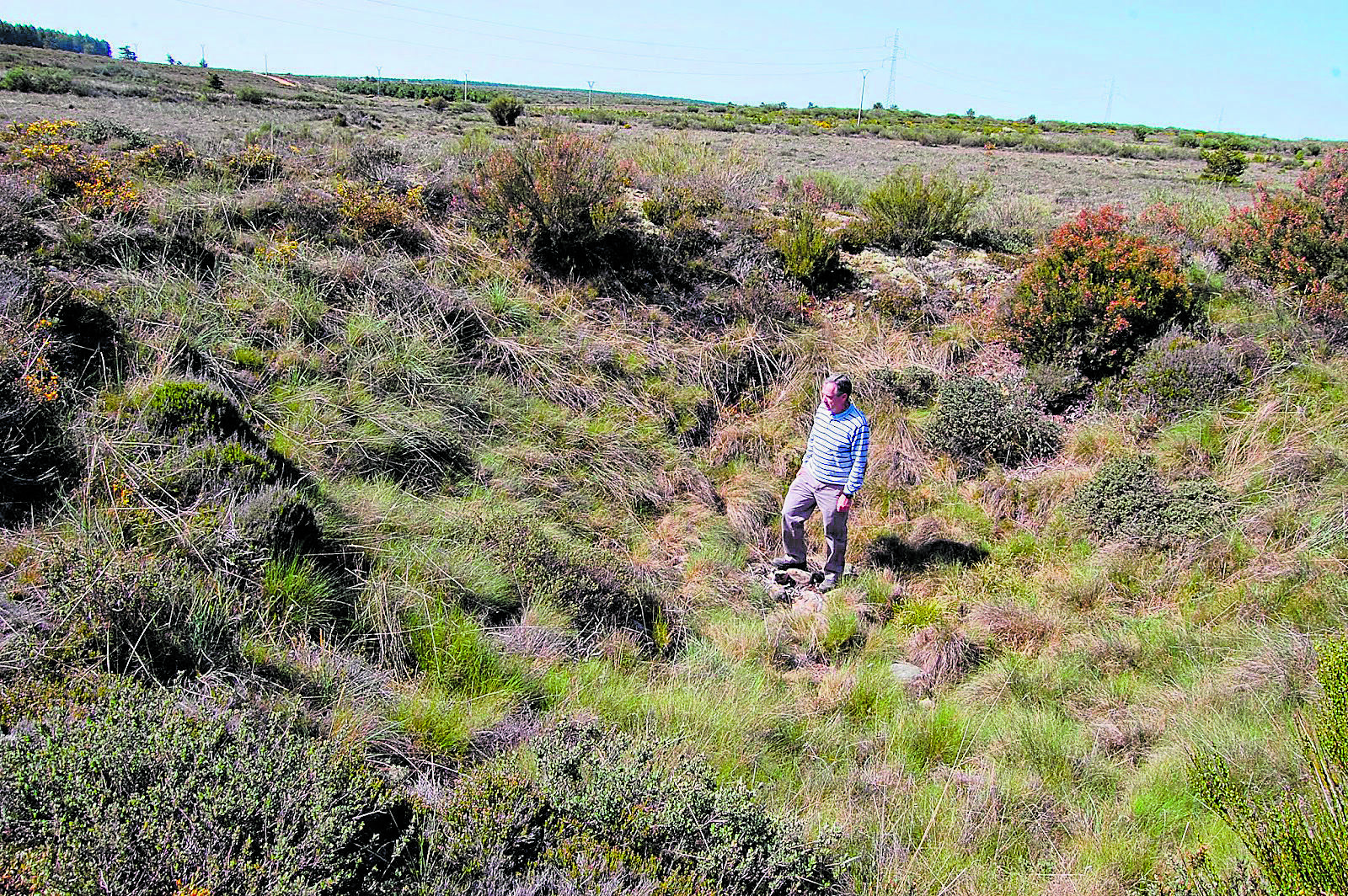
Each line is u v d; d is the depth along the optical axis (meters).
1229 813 3.49
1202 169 38.12
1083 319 9.06
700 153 14.98
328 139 14.20
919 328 10.21
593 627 5.30
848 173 23.62
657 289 9.62
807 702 5.01
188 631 3.83
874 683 5.14
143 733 2.93
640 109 72.94
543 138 10.14
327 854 2.67
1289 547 6.10
